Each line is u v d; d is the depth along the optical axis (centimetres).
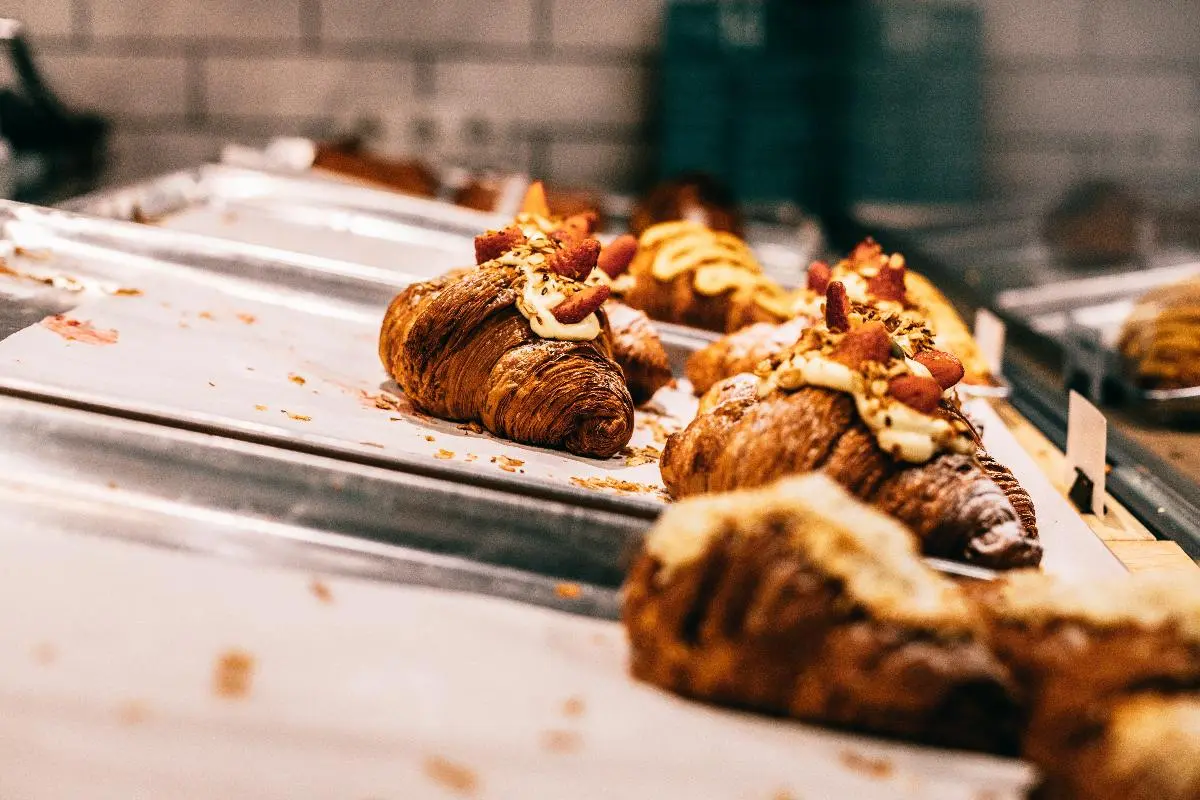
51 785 85
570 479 110
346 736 90
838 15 198
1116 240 158
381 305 132
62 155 192
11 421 104
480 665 93
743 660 91
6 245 128
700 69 201
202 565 97
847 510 92
